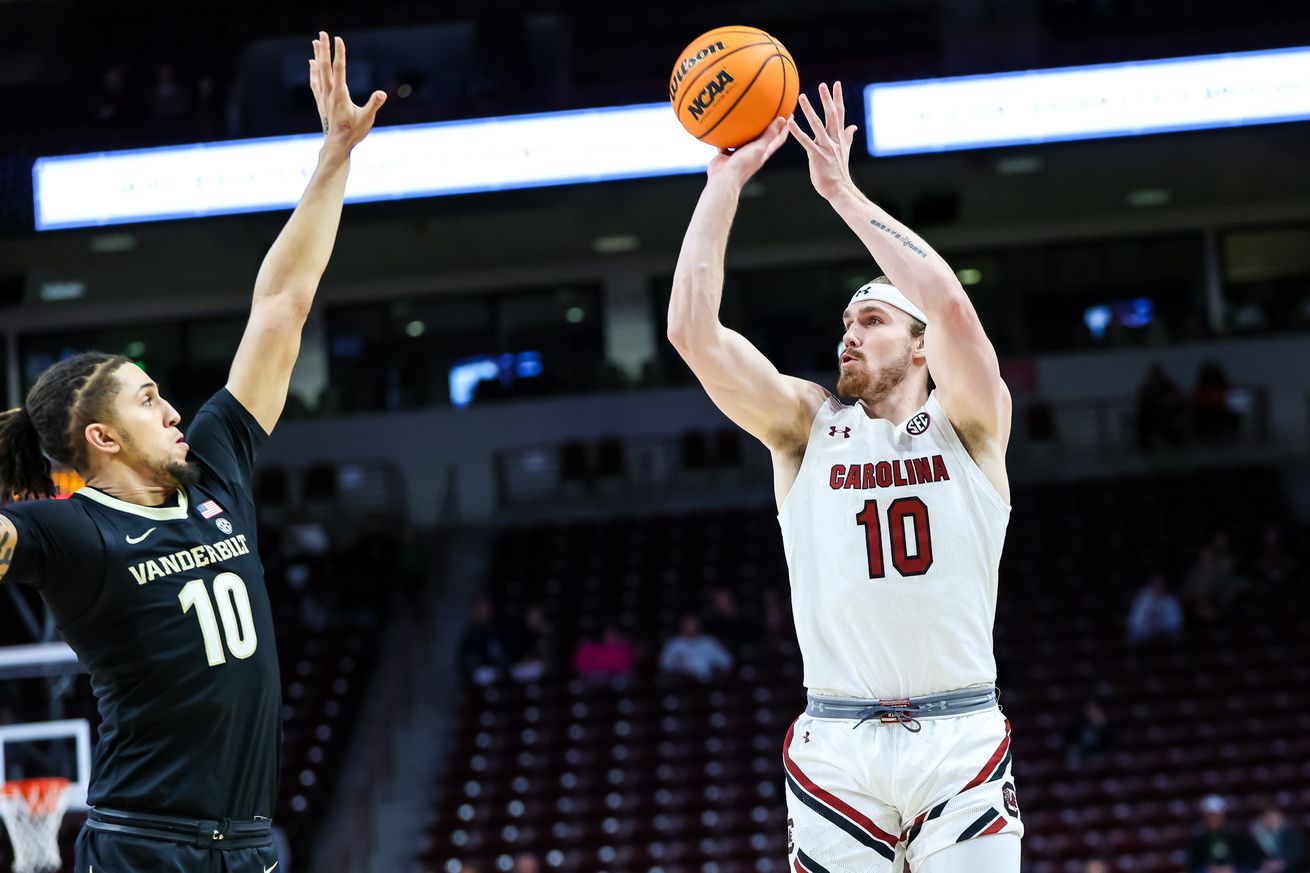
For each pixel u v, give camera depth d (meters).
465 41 18.59
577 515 20.66
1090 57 14.42
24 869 7.05
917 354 3.59
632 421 21.38
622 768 15.13
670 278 22.17
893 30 18.38
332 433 21.53
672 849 14.00
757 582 18.08
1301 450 20.53
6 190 14.61
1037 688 15.65
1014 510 18.98
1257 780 14.16
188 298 22.41
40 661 7.08
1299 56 14.41
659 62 19.09
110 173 14.64
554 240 20.98
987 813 3.24
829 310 21.86
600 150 14.55
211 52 19.36
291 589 18.52
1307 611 16.56
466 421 21.52
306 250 3.46
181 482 3.14
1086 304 21.78
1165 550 18.02
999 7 18.64
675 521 19.56
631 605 17.84
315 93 3.57
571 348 22.16
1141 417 19.86
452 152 14.59
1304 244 21.75
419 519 21.14
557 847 14.16
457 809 14.81
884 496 3.40
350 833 14.38
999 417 3.43
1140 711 15.23
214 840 2.92
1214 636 16.23
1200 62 14.40
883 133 14.36
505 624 16.75
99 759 2.98
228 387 3.35
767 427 3.55
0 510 2.92
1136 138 14.33
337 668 16.83
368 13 19.41
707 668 16.05
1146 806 13.91
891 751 3.29
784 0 19.19
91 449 3.05
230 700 2.98
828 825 3.32
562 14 19.20
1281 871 12.19
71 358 3.13
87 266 20.42
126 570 2.96
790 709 15.52
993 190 20.08
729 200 3.56
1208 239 21.78
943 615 3.33
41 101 18.66
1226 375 21.00
